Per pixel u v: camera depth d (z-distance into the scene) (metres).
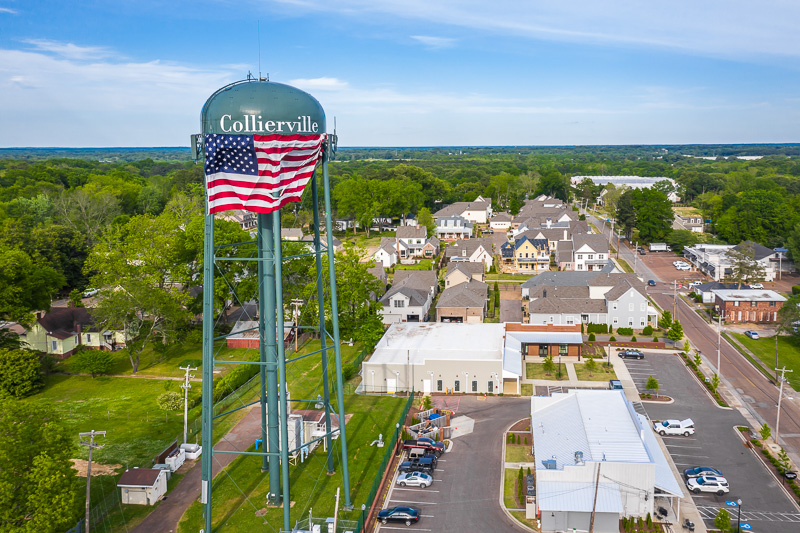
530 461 53.69
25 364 68.81
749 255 115.56
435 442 56.31
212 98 41.28
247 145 39.03
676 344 87.06
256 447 55.38
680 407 65.25
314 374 74.94
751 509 46.25
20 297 78.19
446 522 44.59
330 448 50.50
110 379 73.94
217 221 91.94
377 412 63.75
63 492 37.62
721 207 177.62
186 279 86.44
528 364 79.94
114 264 79.56
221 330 89.69
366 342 77.62
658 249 156.62
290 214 182.50
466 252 141.75
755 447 56.00
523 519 45.00
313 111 42.47
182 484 49.34
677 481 50.41
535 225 170.00
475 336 79.94
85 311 87.81
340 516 44.12
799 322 87.00
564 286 102.25
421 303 99.00
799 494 47.94
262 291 47.22
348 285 84.31
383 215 193.12
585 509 43.28
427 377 70.62
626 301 93.25
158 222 87.56
